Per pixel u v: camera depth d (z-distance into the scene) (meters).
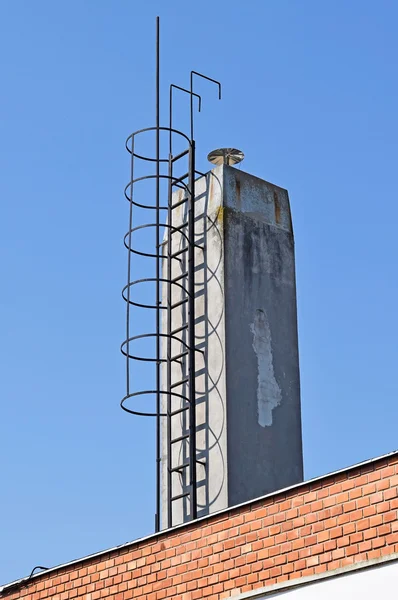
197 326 17.86
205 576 11.91
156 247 18.52
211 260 18.03
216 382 17.27
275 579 11.14
